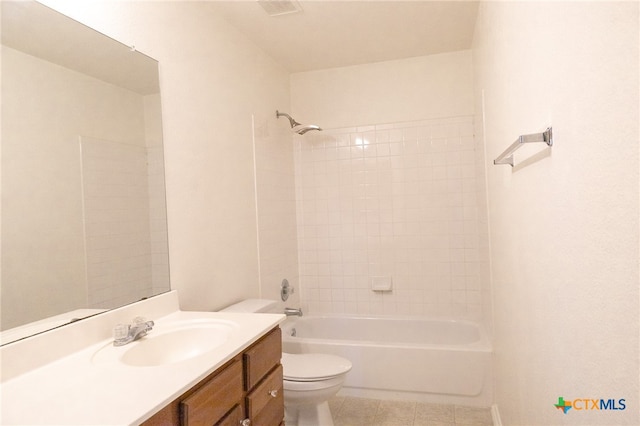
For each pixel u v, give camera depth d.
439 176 2.93
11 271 1.05
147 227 1.56
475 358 2.29
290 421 2.02
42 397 0.86
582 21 0.69
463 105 2.87
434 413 2.25
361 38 2.59
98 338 1.26
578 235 0.75
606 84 0.60
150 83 1.62
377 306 3.10
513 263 1.44
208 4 2.05
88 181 1.31
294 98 3.23
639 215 0.52
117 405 0.80
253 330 1.30
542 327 1.04
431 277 2.97
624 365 0.57
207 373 0.98
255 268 2.49
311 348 2.55
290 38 2.54
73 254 1.24
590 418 0.71
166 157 1.69
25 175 1.11
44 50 1.19
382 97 3.04
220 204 2.10
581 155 0.72
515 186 1.35
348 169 3.14
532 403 1.19
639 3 0.50
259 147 2.62
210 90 2.05
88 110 1.33
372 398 2.46
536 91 1.00
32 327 1.09
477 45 2.37
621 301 0.58
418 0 2.12
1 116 1.06
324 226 3.21
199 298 1.87
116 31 1.46
